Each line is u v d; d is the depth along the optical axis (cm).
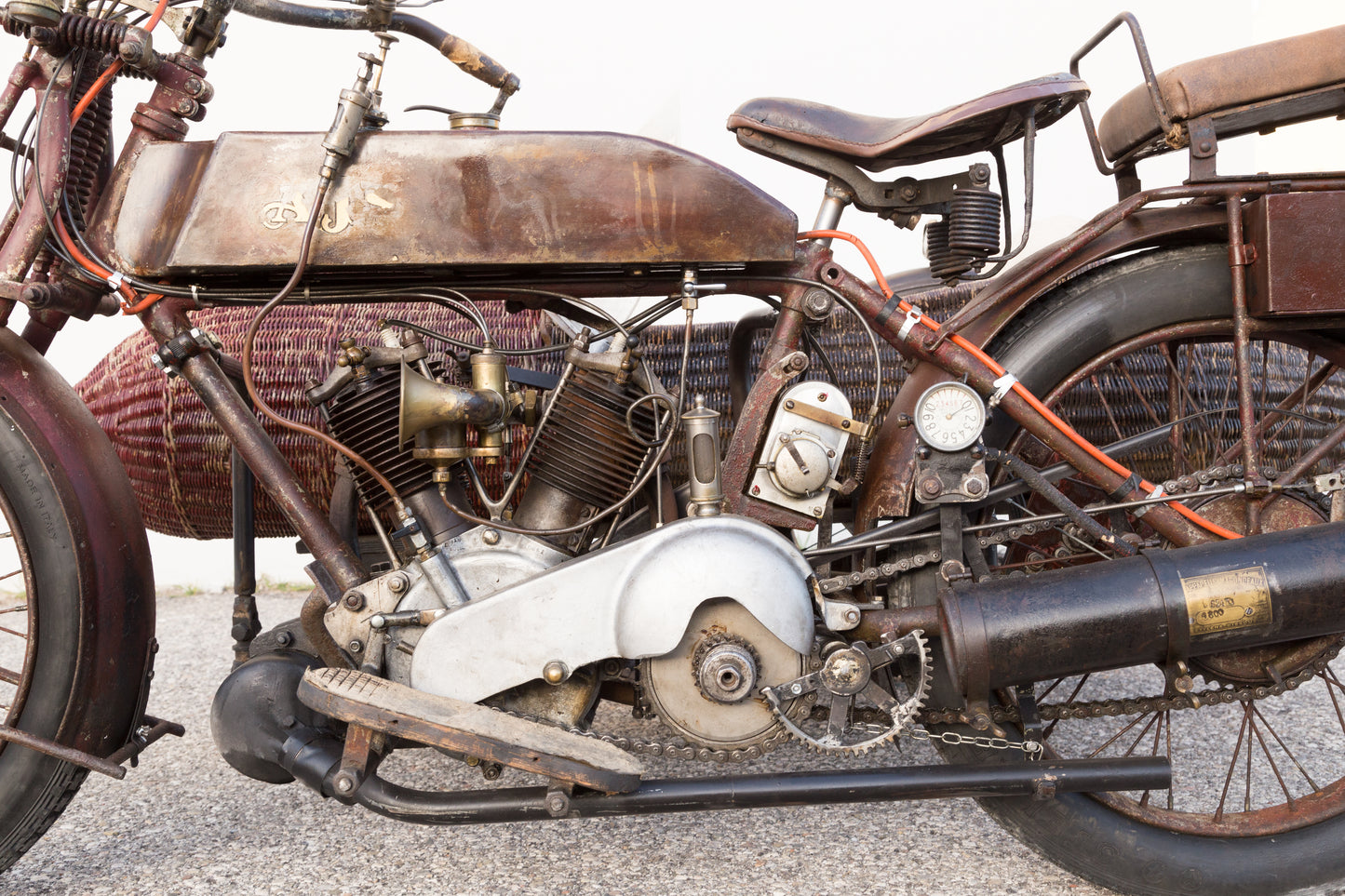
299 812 204
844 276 167
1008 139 178
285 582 435
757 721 156
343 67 399
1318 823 167
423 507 165
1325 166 406
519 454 208
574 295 165
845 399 164
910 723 156
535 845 188
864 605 163
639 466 166
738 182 154
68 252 158
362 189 148
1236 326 159
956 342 164
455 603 157
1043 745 162
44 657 159
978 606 149
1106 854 164
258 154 149
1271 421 216
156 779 223
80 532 159
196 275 156
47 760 162
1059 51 403
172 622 370
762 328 202
